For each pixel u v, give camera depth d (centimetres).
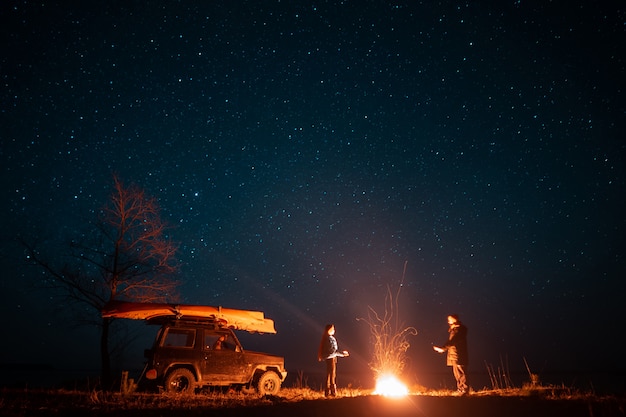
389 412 887
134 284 1717
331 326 1191
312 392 1329
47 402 1041
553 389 1145
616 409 827
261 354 1315
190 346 1252
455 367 1135
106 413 899
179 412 910
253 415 889
